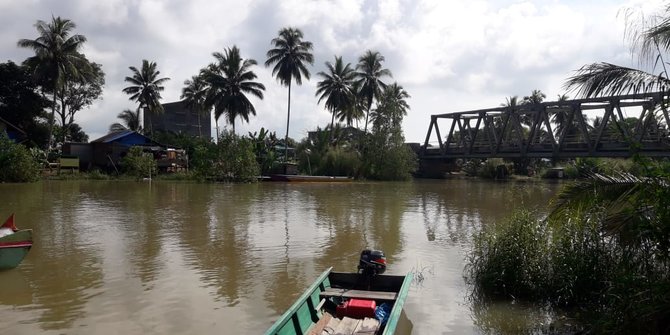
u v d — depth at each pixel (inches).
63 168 1782.7
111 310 343.3
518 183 2075.5
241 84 2107.5
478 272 389.1
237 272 444.1
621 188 307.1
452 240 610.5
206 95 2327.8
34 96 2149.4
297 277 429.7
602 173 336.5
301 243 580.4
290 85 2160.4
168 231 649.6
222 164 1716.3
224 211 867.4
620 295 265.6
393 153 2204.7
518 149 1904.5
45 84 2127.2
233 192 1290.6
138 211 850.8
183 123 3024.1
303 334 270.8
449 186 1786.4
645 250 283.4
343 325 283.7
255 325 317.7
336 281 352.8
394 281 344.2
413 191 1489.9
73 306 351.3
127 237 603.8
